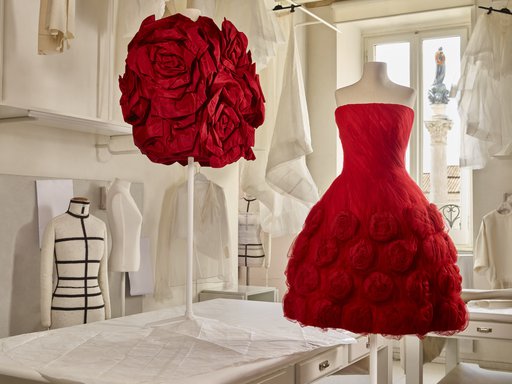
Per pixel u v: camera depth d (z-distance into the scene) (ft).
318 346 5.38
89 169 8.53
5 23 7.28
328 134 16.66
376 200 4.30
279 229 12.48
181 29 5.18
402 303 4.07
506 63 12.97
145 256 9.53
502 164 14.21
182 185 10.49
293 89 11.28
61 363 4.67
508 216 13.92
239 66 5.55
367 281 4.10
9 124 7.41
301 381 5.21
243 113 5.57
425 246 4.18
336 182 4.59
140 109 5.24
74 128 7.74
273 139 11.23
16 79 7.42
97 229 7.56
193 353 4.96
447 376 9.29
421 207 4.34
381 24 17.15
